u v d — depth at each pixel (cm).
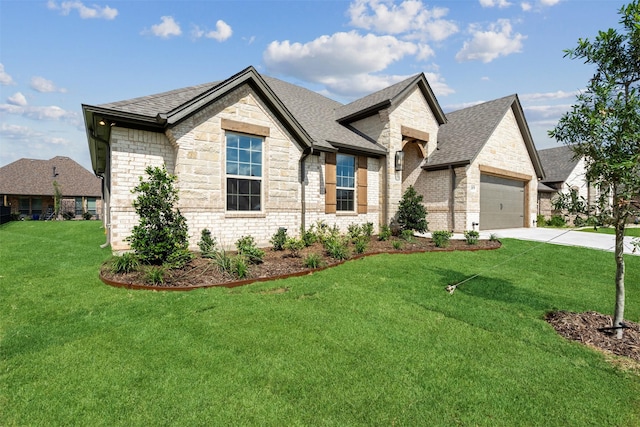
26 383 313
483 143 1596
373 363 364
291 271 726
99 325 441
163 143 871
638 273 826
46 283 625
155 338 406
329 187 1299
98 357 361
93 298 544
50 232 1583
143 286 591
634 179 408
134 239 699
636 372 361
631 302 605
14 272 707
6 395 296
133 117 776
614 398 313
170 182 721
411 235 1302
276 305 524
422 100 1631
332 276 711
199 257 787
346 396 305
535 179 2089
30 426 260
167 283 612
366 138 1556
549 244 1245
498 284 704
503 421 279
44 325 441
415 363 367
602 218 466
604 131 435
